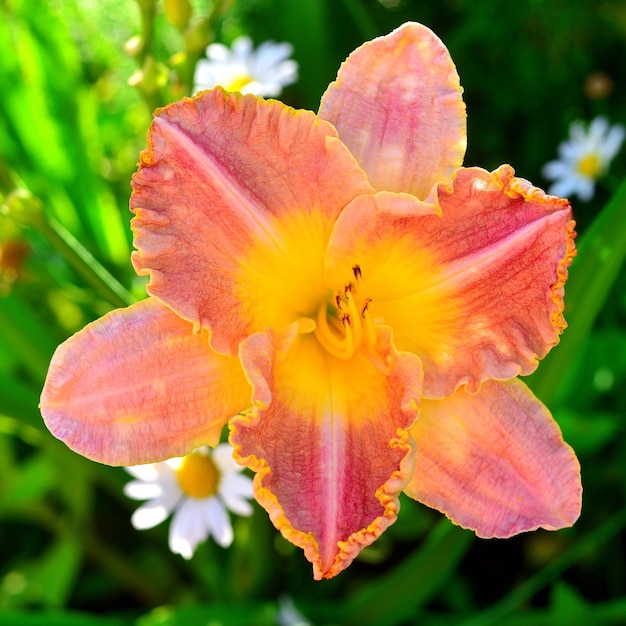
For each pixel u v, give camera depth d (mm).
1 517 492
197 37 365
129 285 471
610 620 442
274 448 299
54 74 471
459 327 311
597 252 367
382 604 420
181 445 300
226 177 294
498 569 499
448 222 304
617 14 538
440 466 311
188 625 410
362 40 571
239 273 304
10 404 402
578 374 489
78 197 478
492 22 537
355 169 300
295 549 472
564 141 546
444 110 311
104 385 294
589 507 491
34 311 482
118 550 509
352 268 316
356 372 320
